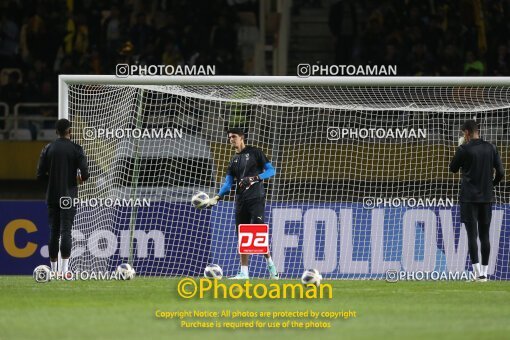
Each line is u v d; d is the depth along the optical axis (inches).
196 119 2466.8
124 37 3563.0
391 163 2399.1
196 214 2244.1
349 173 2329.0
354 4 3700.8
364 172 2428.6
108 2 3673.7
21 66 3577.8
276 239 2202.3
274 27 3683.6
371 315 1256.2
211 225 2246.6
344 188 2436.0
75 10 3656.5
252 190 1900.8
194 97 2332.7
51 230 1884.8
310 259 2201.0
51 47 3577.8
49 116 3430.1
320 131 2411.4
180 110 2497.5
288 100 2301.9
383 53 3491.6
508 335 1034.7
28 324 1144.8
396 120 2375.7
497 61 3538.4
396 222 2201.0
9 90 3452.3
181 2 3666.3
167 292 1593.3
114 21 3582.7
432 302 1439.5
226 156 2426.2
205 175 2390.5
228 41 3577.8
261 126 2485.2
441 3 3622.0
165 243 2230.6
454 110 2226.9
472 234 1911.9
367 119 2365.9
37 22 3585.1
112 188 2180.1
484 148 1884.8
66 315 1242.0
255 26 3740.2
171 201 2236.7
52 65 3567.9
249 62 3590.1
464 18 3592.5
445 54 3484.3
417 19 3570.4
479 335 1033.5
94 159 2161.7
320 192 2315.5
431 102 2304.4
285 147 2442.2
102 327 1122.7
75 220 2122.3
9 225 2340.1
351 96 2305.6
